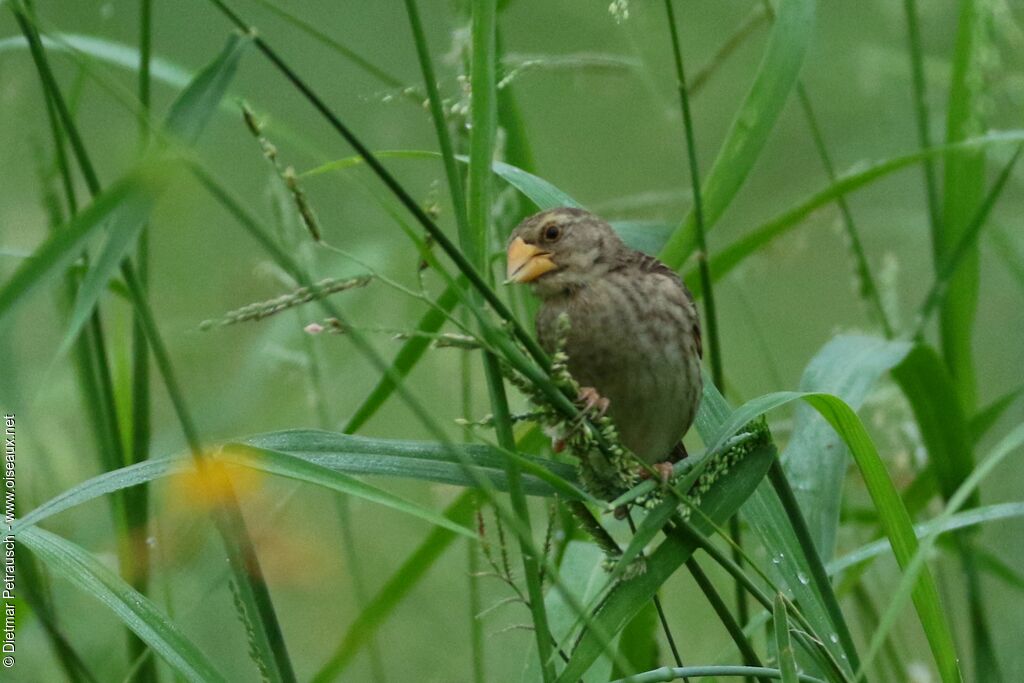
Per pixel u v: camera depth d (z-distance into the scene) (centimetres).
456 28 845
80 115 1611
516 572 1202
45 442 1009
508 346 559
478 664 848
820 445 764
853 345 819
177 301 1448
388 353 1405
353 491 549
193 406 1265
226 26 1748
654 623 814
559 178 1672
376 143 1620
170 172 471
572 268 822
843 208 968
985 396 1538
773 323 1598
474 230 591
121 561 795
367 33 1766
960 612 1175
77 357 805
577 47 1590
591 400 600
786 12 761
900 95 1418
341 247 1450
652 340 803
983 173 912
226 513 592
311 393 1007
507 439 573
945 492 900
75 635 954
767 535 675
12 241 1234
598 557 778
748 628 728
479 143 591
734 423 600
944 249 926
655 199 1032
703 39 1681
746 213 1633
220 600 1098
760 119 765
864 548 751
